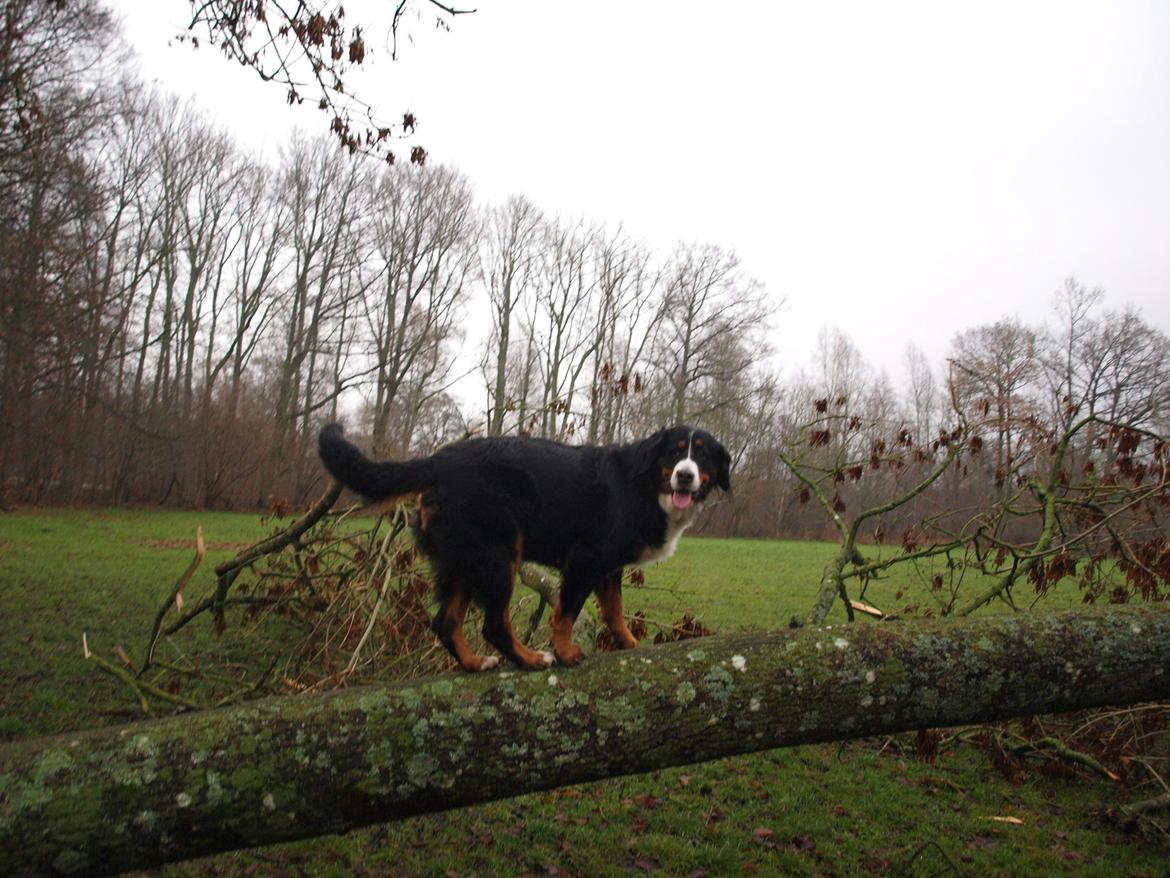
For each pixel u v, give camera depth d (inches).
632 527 143.3
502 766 101.0
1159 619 123.6
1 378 848.9
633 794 189.8
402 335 1307.8
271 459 1146.0
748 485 1097.4
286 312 1386.6
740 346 1339.8
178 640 293.6
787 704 110.0
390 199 1364.4
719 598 479.8
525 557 144.9
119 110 811.4
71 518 799.1
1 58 435.8
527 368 893.8
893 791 200.8
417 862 154.1
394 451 361.4
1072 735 214.4
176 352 1325.0
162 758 89.7
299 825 93.4
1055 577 207.0
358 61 182.2
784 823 179.9
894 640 115.8
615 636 161.2
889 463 263.6
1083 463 264.4
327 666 224.8
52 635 289.7
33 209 738.8
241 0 180.5
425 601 237.9
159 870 144.9
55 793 85.0
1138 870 167.5
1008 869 165.6
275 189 1344.7
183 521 853.2
